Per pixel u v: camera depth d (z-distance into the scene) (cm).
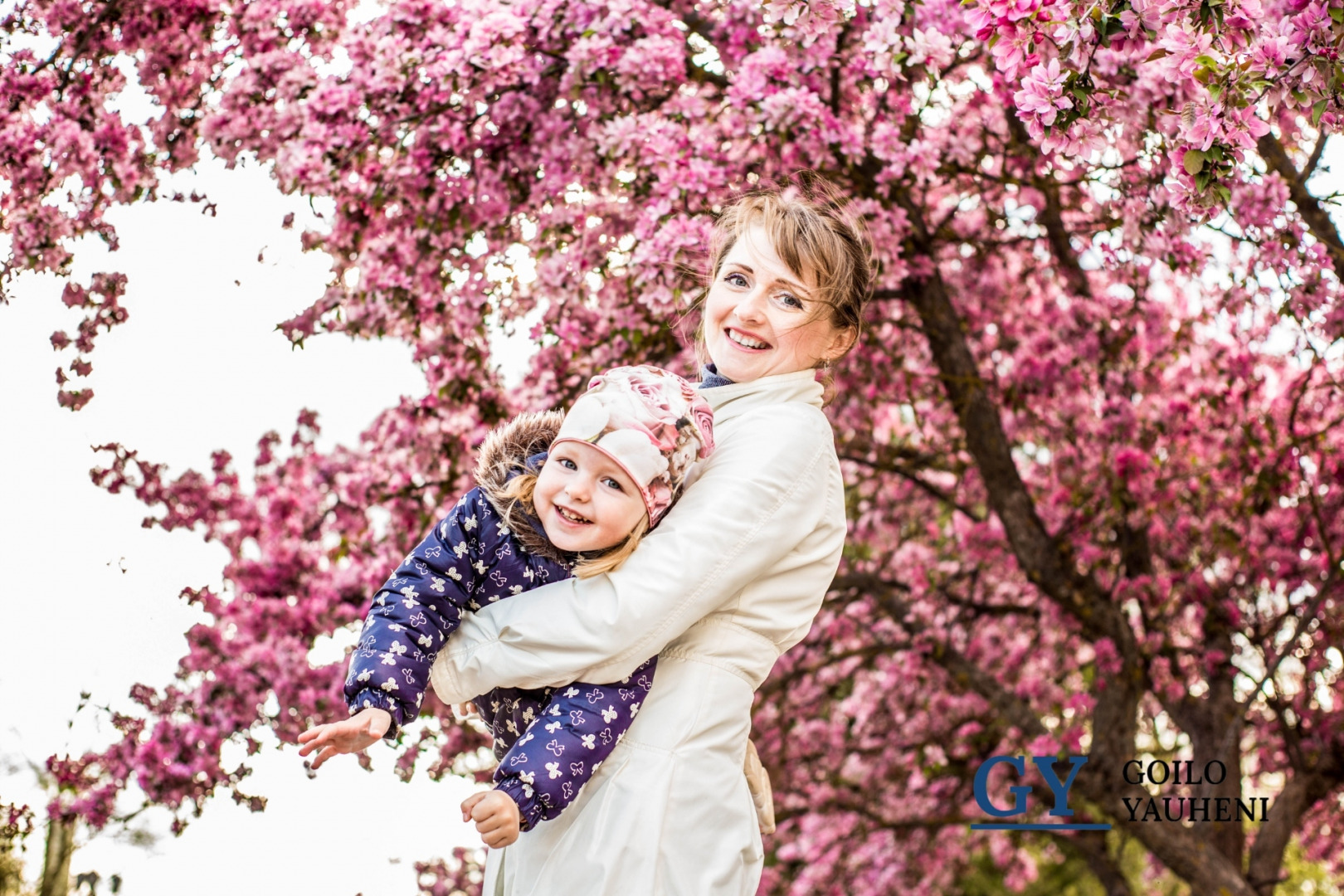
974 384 591
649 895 169
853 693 842
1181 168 295
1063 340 669
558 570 181
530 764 167
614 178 454
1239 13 278
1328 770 709
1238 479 664
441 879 610
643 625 170
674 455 174
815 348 202
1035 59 289
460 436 520
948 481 765
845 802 812
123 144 462
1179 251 445
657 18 434
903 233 505
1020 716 683
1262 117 291
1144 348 656
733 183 443
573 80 421
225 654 531
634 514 172
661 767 175
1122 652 646
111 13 459
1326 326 473
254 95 446
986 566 730
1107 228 504
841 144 445
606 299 471
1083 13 284
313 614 534
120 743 521
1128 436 650
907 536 768
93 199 463
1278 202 432
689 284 420
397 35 437
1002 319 679
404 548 532
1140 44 288
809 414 192
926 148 470
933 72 419
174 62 466
